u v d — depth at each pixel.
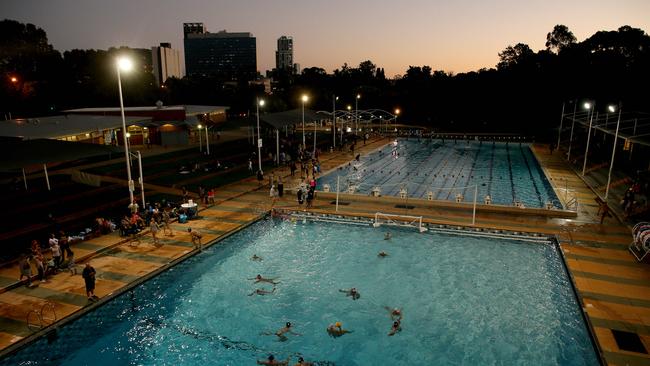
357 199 28.98
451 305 15.50
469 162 46.56
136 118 50.06
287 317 14.80
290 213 25.78
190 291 16.31
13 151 21.02
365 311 15.23
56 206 25.69
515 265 18.56
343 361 12.55
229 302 15.61
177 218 23.78
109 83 74.75
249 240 21.70
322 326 14.30
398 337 13.69
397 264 18.97
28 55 72.69
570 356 12.29
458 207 26.98
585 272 16.56
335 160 46.25
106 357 12.27
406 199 28.14
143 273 16.73
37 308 13.85
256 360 12.49
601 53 74.19
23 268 15.27
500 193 31.61
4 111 64.69
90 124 41.56
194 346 13.03
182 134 55.03
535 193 31.59
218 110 72.19
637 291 14.93
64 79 73.44
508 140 66.25
